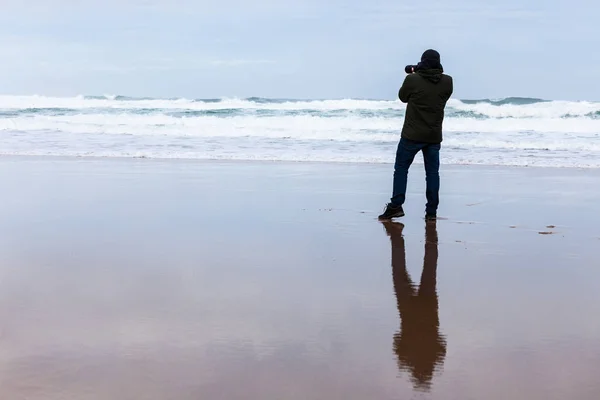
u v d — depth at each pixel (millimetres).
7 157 12555
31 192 8234
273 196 8117
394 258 4910
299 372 2691
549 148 14812
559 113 23750
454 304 3719
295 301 3727
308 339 3094
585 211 7184
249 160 12352
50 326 3223
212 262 4672
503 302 3760
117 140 16203
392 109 25000
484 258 4949
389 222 6484
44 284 4023
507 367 2760
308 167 11281
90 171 10547
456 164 12039
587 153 13781
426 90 6316
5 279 4137
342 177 9984
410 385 2572
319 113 24672
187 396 2451
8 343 2980
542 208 7395
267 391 2502
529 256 5016
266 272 4406
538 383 2592
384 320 3406
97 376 2627
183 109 25672
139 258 4770
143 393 2471
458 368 2748
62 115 23000
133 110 25750
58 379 2592
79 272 4336
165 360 2801
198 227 6066
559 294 3934
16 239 5430
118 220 6387
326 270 4500
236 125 20875
